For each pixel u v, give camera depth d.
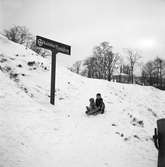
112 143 6.55
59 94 11.77
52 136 6.12
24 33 43.44
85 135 6.82
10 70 12.08
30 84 11.38
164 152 3.73
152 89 21.83
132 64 46.78
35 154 4.91
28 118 6.66
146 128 9.72
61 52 9.99
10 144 4.93
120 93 16.73
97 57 47.72
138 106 15.14
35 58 16.67
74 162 4.94
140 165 5.32
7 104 6.92
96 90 14.58
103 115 9.55
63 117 8.10
